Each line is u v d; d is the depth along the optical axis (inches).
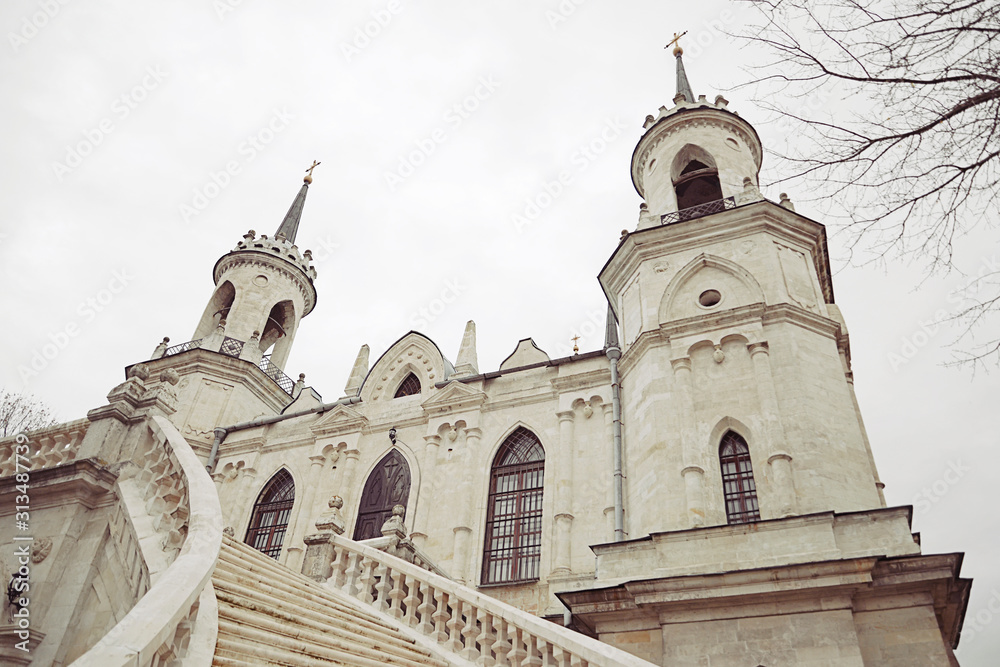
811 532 574.9
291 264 1448.1
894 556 534.6
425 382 1063.0
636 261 888.3
